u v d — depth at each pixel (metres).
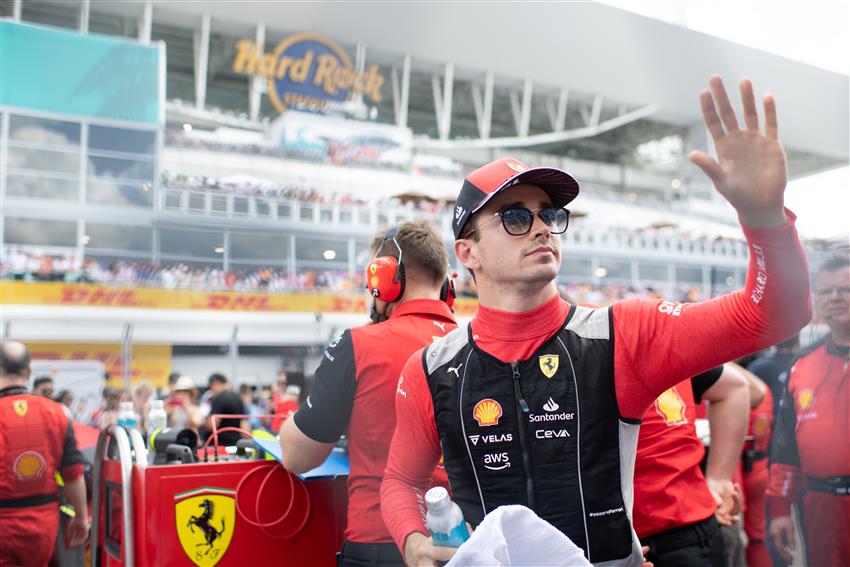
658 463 1.42
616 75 20.66
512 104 22.80
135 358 12.59
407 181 19.02
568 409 0.94
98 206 13.47
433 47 20.33
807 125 19.72
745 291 0.85
